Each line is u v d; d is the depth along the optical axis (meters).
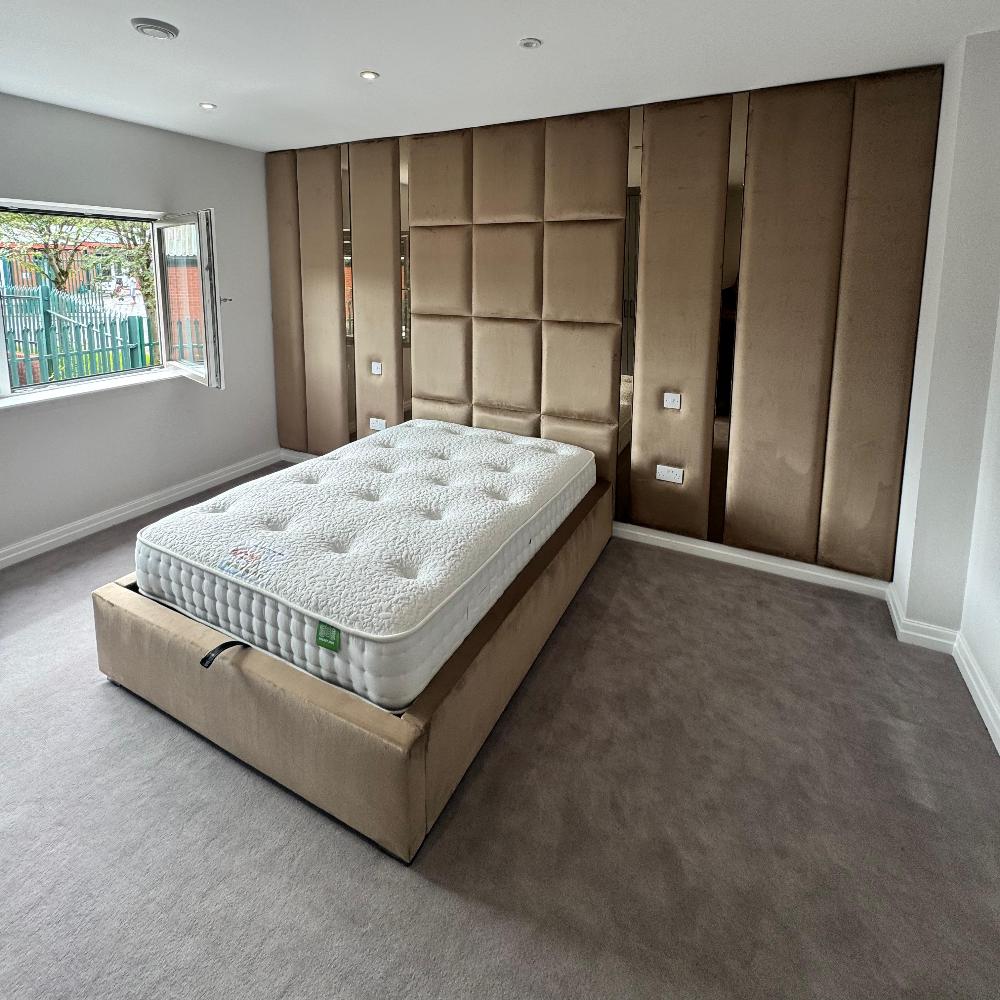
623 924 1.40
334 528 2.01
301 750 1.62
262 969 1.30
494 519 2.13
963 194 2.12
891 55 2.25
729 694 2.17
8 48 2.23
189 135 3.47
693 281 2.89
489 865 1.54
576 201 3.04
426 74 2.46
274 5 1.89
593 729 2.00
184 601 1.93
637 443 3.21
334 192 3.71
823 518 2.87
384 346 3.76
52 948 1.33
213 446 3.97
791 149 2.59
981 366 2.20
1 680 2.14
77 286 3.33
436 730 1.57
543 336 3.28
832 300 2.65
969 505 2.31
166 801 1.70
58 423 3.12
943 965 1.33
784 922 1.41
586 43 2.16
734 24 2.00
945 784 1.80
